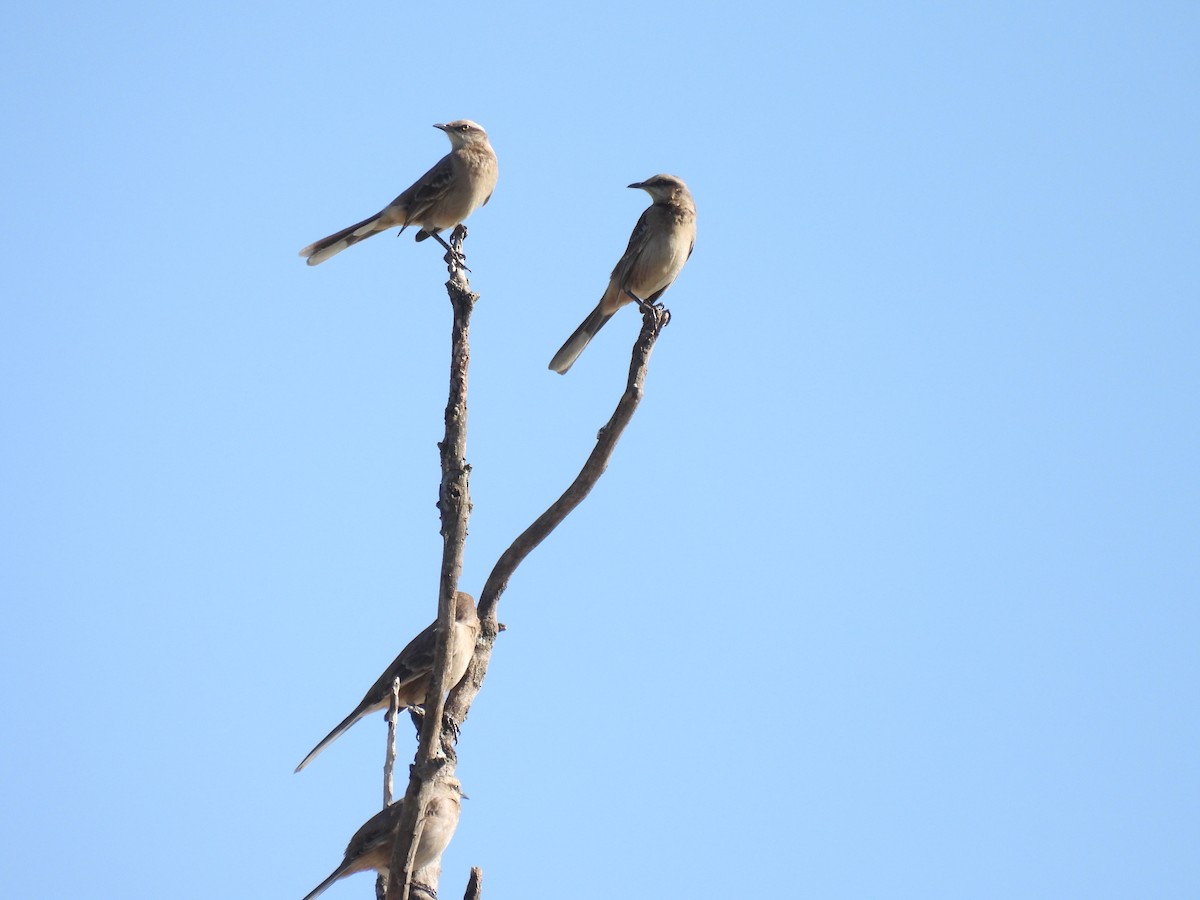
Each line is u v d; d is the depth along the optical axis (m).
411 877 11.13
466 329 11.01
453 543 10.80
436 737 10.74
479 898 10.95
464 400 10.91
